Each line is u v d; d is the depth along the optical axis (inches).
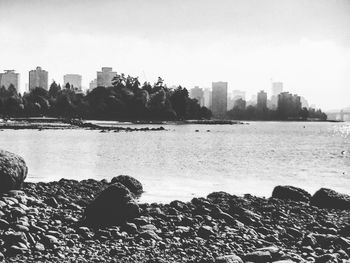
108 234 405.4
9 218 432.1
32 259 322.0
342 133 4980.3
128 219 462.9
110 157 1572.3
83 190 705.0
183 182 931.3
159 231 432.5
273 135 4087.1
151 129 4382.4
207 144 2539.4
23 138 2620.6
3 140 2411.4
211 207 582.9
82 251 351.3
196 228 454.9
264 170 1261.1
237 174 1135.6
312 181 1033.5
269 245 400.8
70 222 456.8
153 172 1135.6
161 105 6594.5
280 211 581.3
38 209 500.7
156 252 358.6
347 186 951.6
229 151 2041.1
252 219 509.7
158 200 683.4
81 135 3078.2
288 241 421.1
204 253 363.3
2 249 341.4
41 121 4990.2
